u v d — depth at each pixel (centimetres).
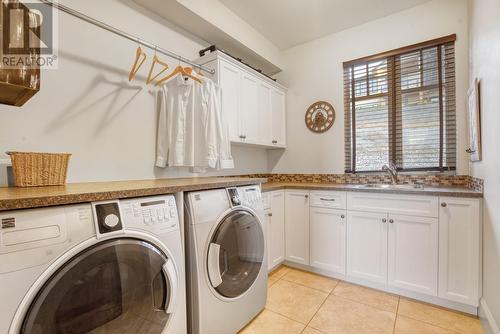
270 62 312
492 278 149
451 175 229
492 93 147
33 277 76
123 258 98
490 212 153
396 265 202
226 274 149
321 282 228
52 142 150
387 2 241
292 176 328
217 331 142
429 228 188
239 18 261
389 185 252
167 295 112
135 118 193
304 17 264
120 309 97
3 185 130
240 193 165
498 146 137
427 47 242
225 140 225
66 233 84
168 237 116
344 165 290
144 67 200
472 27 202
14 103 117
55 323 80
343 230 227
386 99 265
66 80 156
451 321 169
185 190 131
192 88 203
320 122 305
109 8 180
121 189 106
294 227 255
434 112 240
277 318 175
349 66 287
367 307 187
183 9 207
